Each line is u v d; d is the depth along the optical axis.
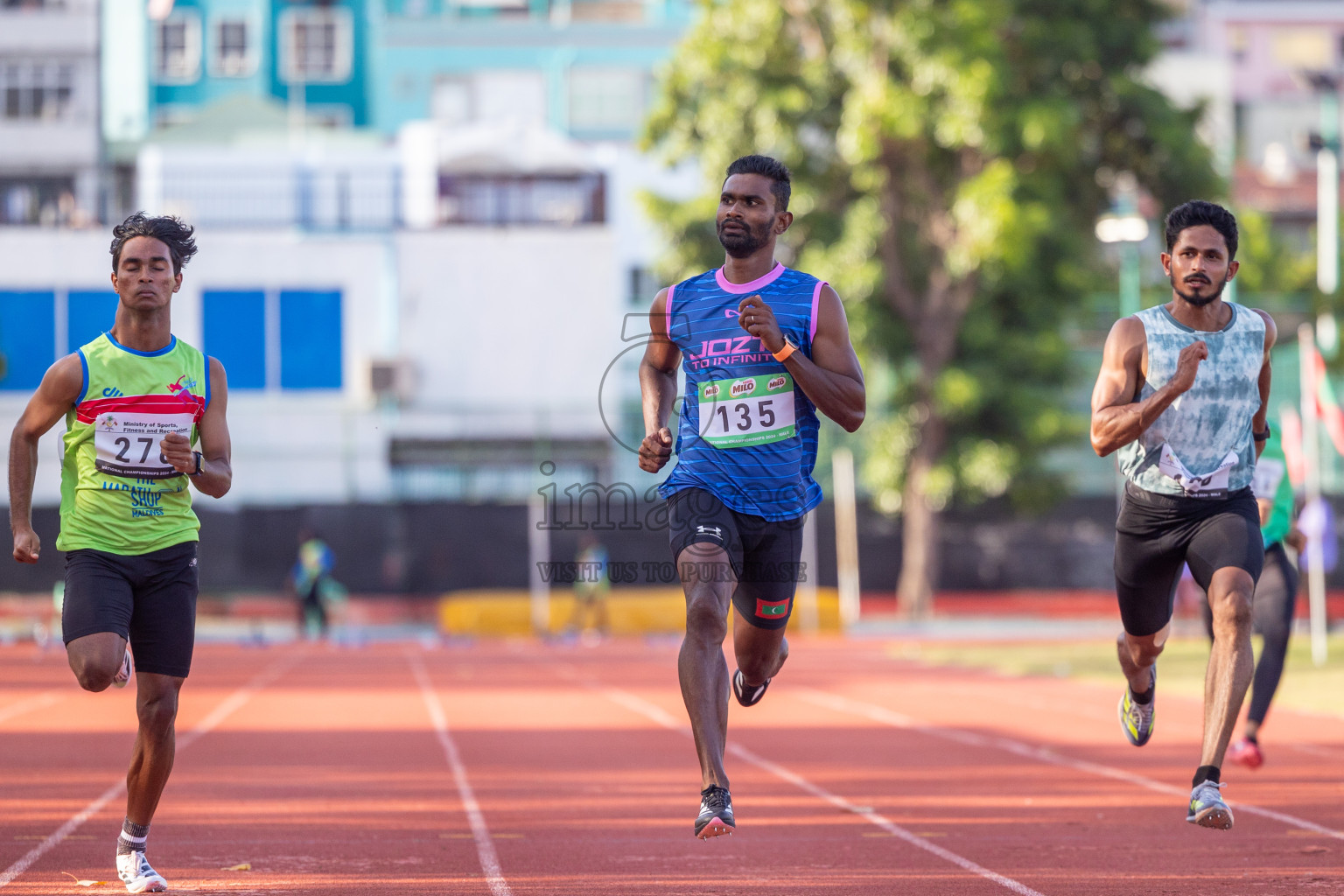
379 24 101.81
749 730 23.47
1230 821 10.52
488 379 71.75
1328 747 19.95
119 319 10.70
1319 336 62.16
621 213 85.38
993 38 55.56
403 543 64.88
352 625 63.22
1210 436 11.74
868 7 56.28
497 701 29.25
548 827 14.08
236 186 81.75
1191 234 11.67
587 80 102.00
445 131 84.62
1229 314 11.91
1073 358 67.06
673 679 35.69
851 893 10.82
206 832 13.66
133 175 88.31
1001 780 17.39
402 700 29.44
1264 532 17.14
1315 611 35.53
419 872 11.69
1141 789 16.47
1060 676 34.91
